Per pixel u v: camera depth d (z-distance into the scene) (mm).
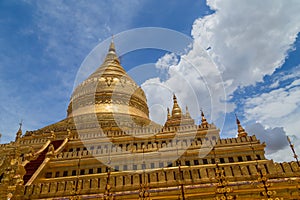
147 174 18312
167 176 18141
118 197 16812
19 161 19219
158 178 18047
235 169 18062
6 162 18984
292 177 17203
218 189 16562
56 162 25625
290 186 16750
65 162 25703
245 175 17672
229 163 24219
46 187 17734
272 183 16812
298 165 17781
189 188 17125
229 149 26594
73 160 25906
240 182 17125
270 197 16234
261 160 24656
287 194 16562
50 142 33312
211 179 17609
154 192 17000
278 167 17828
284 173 17469
